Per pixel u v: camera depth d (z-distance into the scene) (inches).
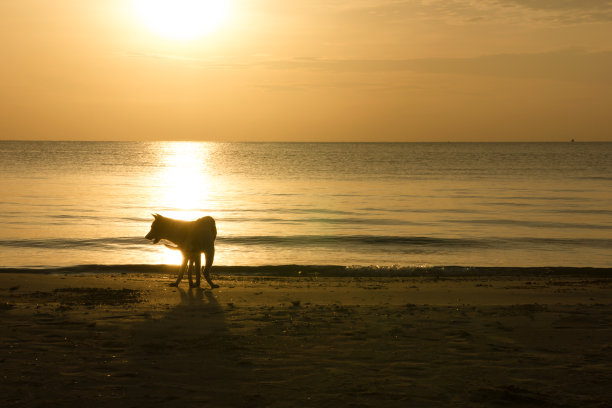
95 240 1041.5
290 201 1924.2
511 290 526.0
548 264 868.6
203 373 242.4
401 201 1943.9
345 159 6284.5
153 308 396.2
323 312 385.7
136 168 4252.0
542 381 234.8
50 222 1302.9
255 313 379.9
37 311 375.2
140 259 868.0
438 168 4426.7
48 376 235.5
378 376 240.5
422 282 604.1
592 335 318.3
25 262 828.0
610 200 1979.6
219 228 1259.8
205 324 341.7
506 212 1617.9
